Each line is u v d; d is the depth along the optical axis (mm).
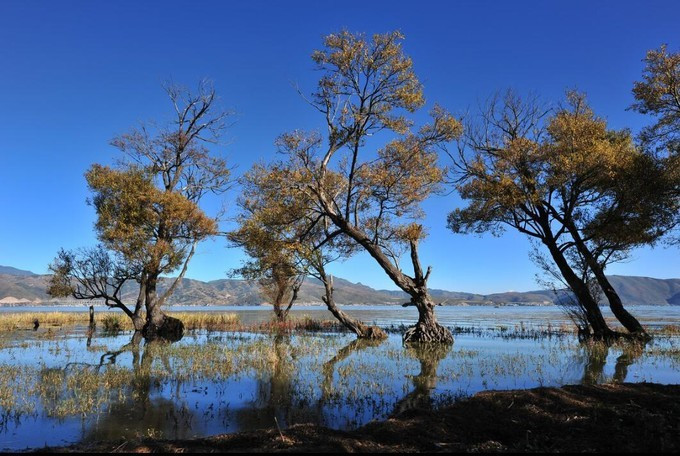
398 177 26844
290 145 25766
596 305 26141
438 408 9602
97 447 6680
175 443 6711
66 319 46125
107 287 33719
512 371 15125
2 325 37812
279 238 29422
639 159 24484
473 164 28828
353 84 25969
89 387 12547
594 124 25906
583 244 26281
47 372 15141
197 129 36719
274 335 31094
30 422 9406
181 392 12188
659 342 23938
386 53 25141
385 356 19391
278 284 39531
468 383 13211
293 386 12938
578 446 6320
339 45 25375
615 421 7434
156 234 33062
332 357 19125
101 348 22703
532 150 26547
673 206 25344
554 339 27781
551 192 26734
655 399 8703
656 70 25109
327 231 32219
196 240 34688
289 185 26094
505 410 8273
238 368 15805
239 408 10547
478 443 6688
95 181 30656
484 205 28750
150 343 25047
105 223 30844
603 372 14797
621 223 25062
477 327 40438
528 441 6656
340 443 6418
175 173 36031
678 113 25484
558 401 8703
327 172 29562
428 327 26062
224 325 41969
